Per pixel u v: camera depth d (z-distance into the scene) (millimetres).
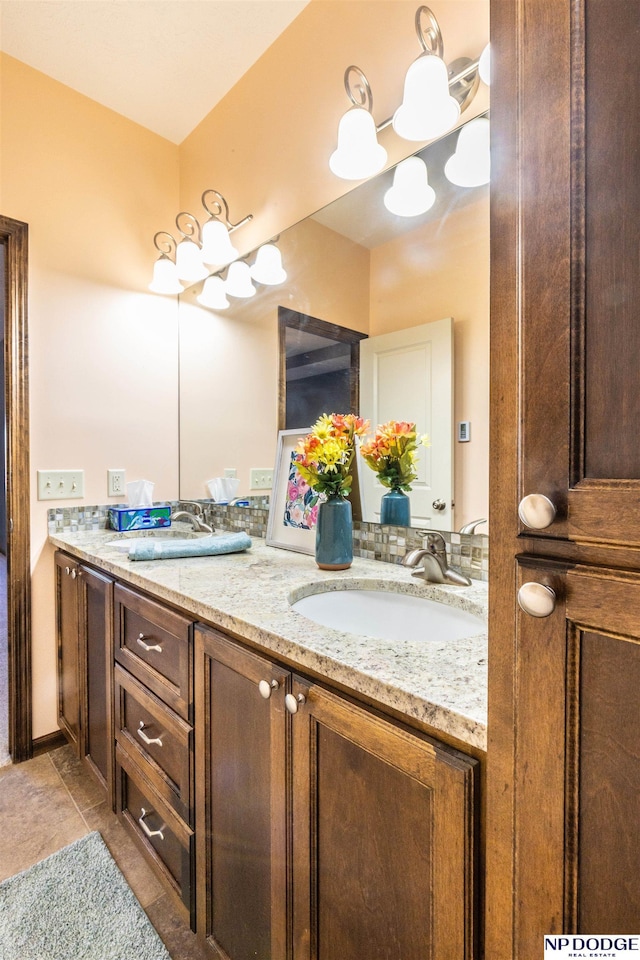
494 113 469
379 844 616
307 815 721
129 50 1597
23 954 1002
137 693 1195
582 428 411
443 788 534
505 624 469
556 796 429
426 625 1028
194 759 982
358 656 675
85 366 1833
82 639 1530
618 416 391
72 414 1802
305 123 1480
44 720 1753
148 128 1999
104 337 1888
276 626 797
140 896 1148
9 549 1679
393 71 1221
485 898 503
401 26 1199
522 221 446
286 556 1431
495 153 468
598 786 406
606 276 393
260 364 1693
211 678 928
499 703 475
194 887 999
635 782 386
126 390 1962
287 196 1559
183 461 2117
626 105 378
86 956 1001
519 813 459
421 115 1023
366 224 1322
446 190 1139
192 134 2016
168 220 2082
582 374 410
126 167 1940
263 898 820
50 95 1725
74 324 1800
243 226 1746
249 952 859
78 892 1156
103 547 1547
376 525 1307
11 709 1684
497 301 472
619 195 384
